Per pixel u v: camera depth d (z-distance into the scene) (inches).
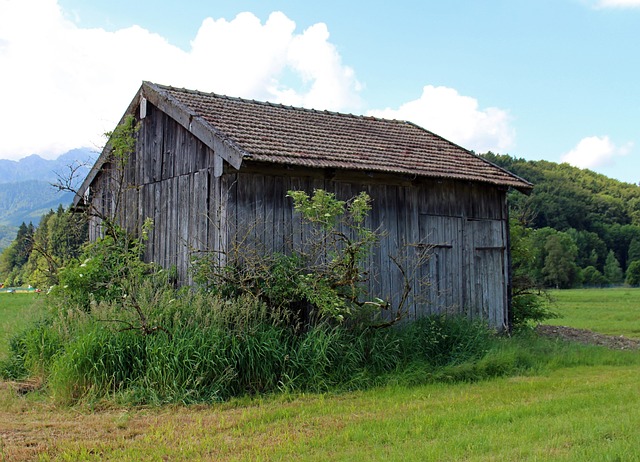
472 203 577.9
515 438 258.5
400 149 566.3
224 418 302.5
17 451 250.1
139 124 527.8
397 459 230.5
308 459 235.5
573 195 3735.2
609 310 1237.7
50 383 353.1
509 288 598.9
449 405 333.1
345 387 376.2
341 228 477.7
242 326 370.9
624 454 229.6
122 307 389.1
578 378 426.3
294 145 471.2
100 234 605.0
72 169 529.7
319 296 393.7
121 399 329.4
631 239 3560.5
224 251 431.2
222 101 547.2
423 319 487.2
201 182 467.2
